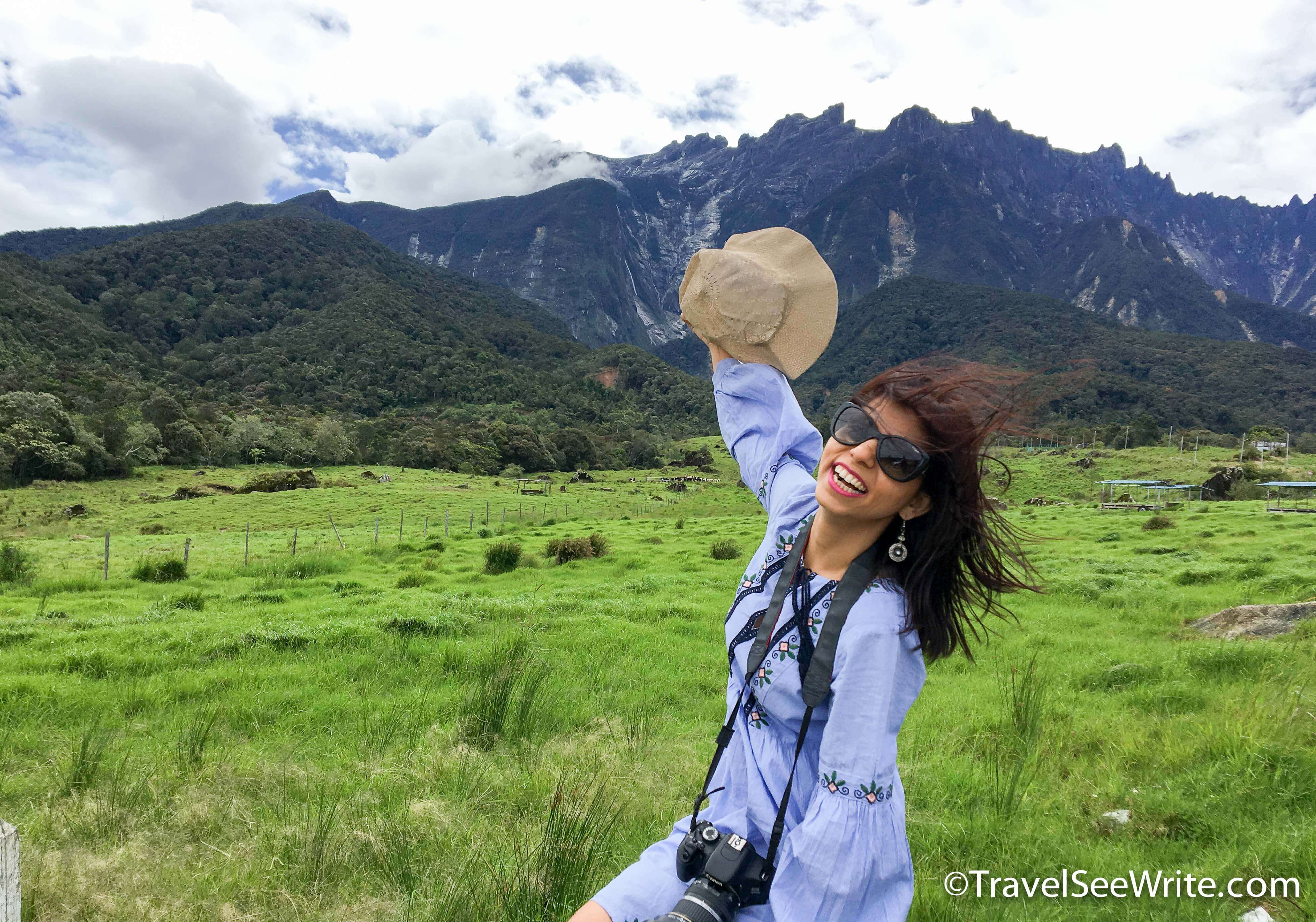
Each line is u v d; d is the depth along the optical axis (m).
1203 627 11.72
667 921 1.29
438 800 4.73
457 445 108.62
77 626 12.93
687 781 5.04
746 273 1.74
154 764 5.56
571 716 7.28
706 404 198.50
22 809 4.71
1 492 69.94
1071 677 8.67
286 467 96.50
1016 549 1.44
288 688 8.66
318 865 3.78
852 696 1.29
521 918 3.00
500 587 19.91
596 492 88.12
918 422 1.35
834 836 1.24
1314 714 5.32
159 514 58.91
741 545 31.62
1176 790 4.53
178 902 3.44
